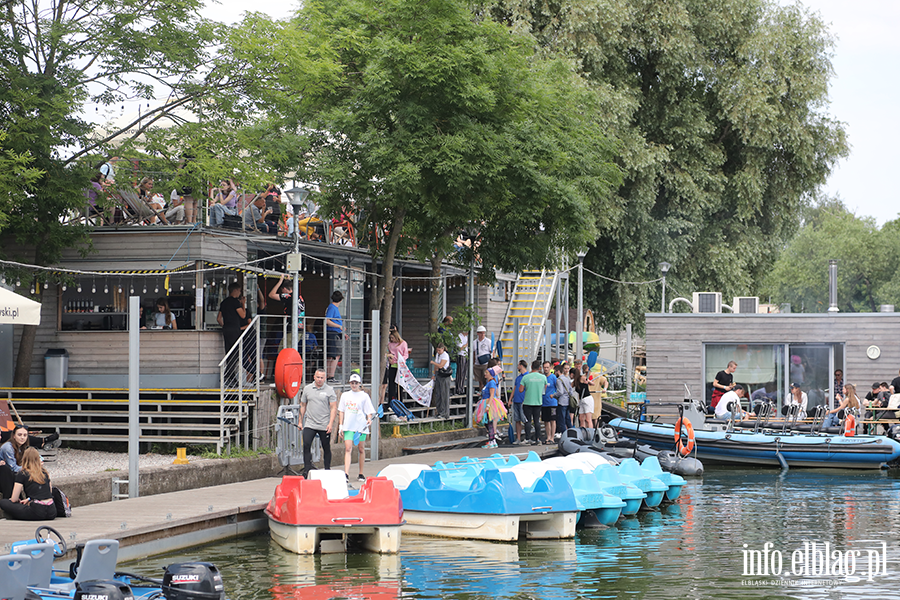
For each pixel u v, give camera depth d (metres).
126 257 20.50
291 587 11.38
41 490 13.06
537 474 16.44
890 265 74.69
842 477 23.20
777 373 30.88
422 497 15.25
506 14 36.38
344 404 17.23
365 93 21.11
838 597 11.09
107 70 19.45
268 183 19.91
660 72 37.66
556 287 34.44
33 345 20.47
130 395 15.43
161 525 12.92
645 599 10.97
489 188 21.80
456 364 28.17
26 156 17.38
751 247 39.19
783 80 38.38
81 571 9.08
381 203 22.03
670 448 26.47
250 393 19.12
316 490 13.41
